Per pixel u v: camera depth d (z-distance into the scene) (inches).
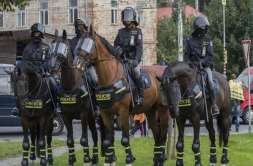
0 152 784.9
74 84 594.6
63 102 600.4
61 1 2155.5
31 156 661.9
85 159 620.4
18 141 947.3
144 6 2118.6
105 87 570.6
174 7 876.6
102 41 574.9
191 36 591.5
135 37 604.4
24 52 615.8
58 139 974.4
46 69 606.9
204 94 571.2
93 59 565.9
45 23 2188.7
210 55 587.8
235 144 864.9
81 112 607.8
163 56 2197.3
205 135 1020.5
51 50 588.4
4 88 1040.2
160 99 609.9
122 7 2100.1
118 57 588.1
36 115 609.0
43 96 606.5
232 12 2250.2
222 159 634.2
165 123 638.5
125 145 579.8
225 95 621.9
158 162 636.7
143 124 1018.7
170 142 700.0
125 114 580.1
